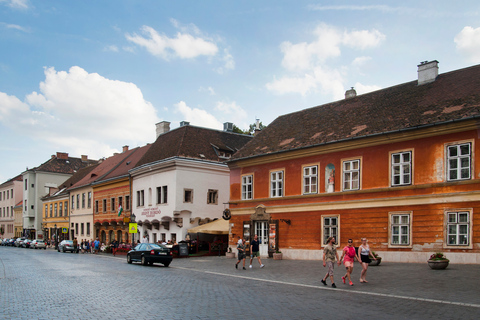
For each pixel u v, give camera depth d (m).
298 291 15.12
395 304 12.30
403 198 23.62
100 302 12.83
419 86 27.88
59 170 83.75
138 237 45.97
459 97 23.77
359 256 16.86
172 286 16.67
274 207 31.05
